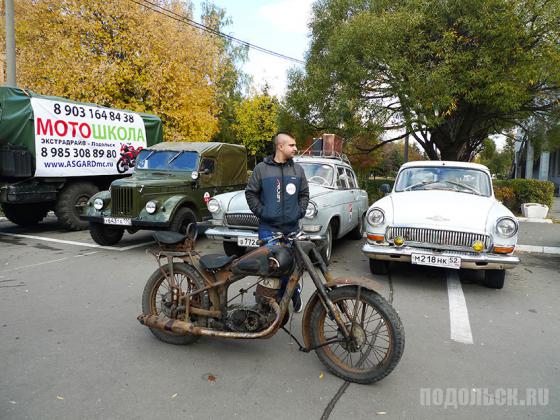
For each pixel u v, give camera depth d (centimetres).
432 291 549
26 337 386
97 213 739
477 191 649
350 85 1348
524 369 344
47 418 265
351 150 1814
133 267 637
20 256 707
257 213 381
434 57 1321
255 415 274
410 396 301
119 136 1048
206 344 379
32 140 845
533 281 610
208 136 1953
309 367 340
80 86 1580
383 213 558
